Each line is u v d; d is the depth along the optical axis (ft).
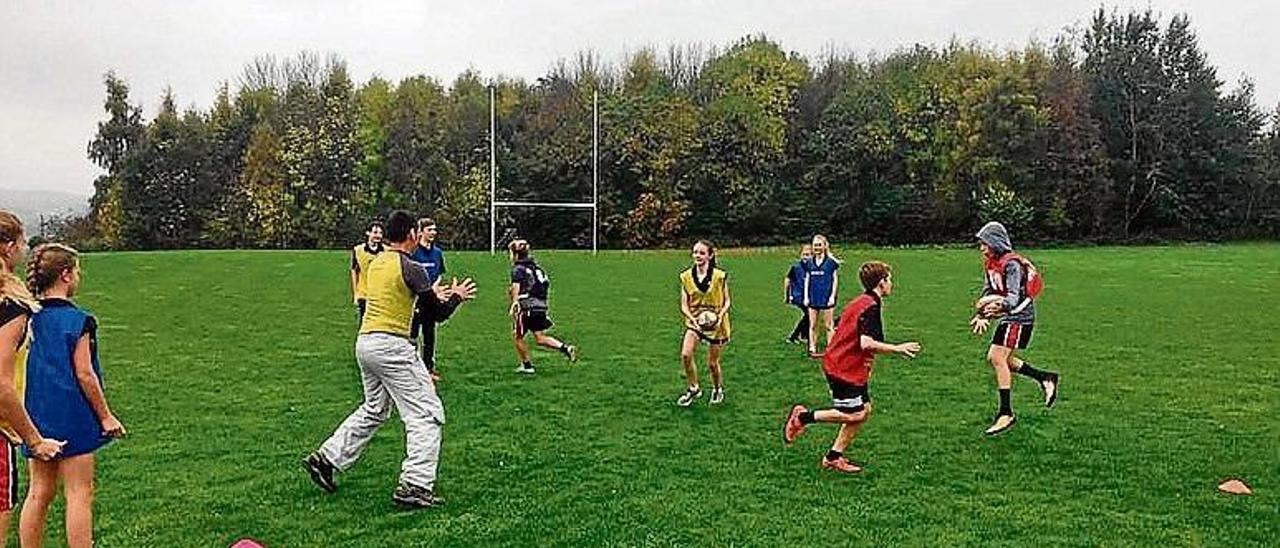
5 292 15.30
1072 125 186.80
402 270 21.11
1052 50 200.85
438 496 22.09
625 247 180.04
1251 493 22.45
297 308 63.82
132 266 95.76
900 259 122.21
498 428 29.14
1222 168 191.72
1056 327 55.36
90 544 16.49
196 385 36.42
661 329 53.52
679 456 25.82
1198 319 59.31
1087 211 188.14
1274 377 38.42
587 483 23.21
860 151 183.93
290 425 29.58
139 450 26.25
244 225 183.32
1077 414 31.14
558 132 184.24
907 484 23.17
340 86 198.80
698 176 180.86
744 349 46.34
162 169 192.24
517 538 19.31
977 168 182.70
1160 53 202.08
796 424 24.99
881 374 38.70
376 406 21.99
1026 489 22.76
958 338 50.49
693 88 208.85
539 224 178.29
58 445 15.66
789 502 21.70
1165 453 26.14
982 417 30.63
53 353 16.15
